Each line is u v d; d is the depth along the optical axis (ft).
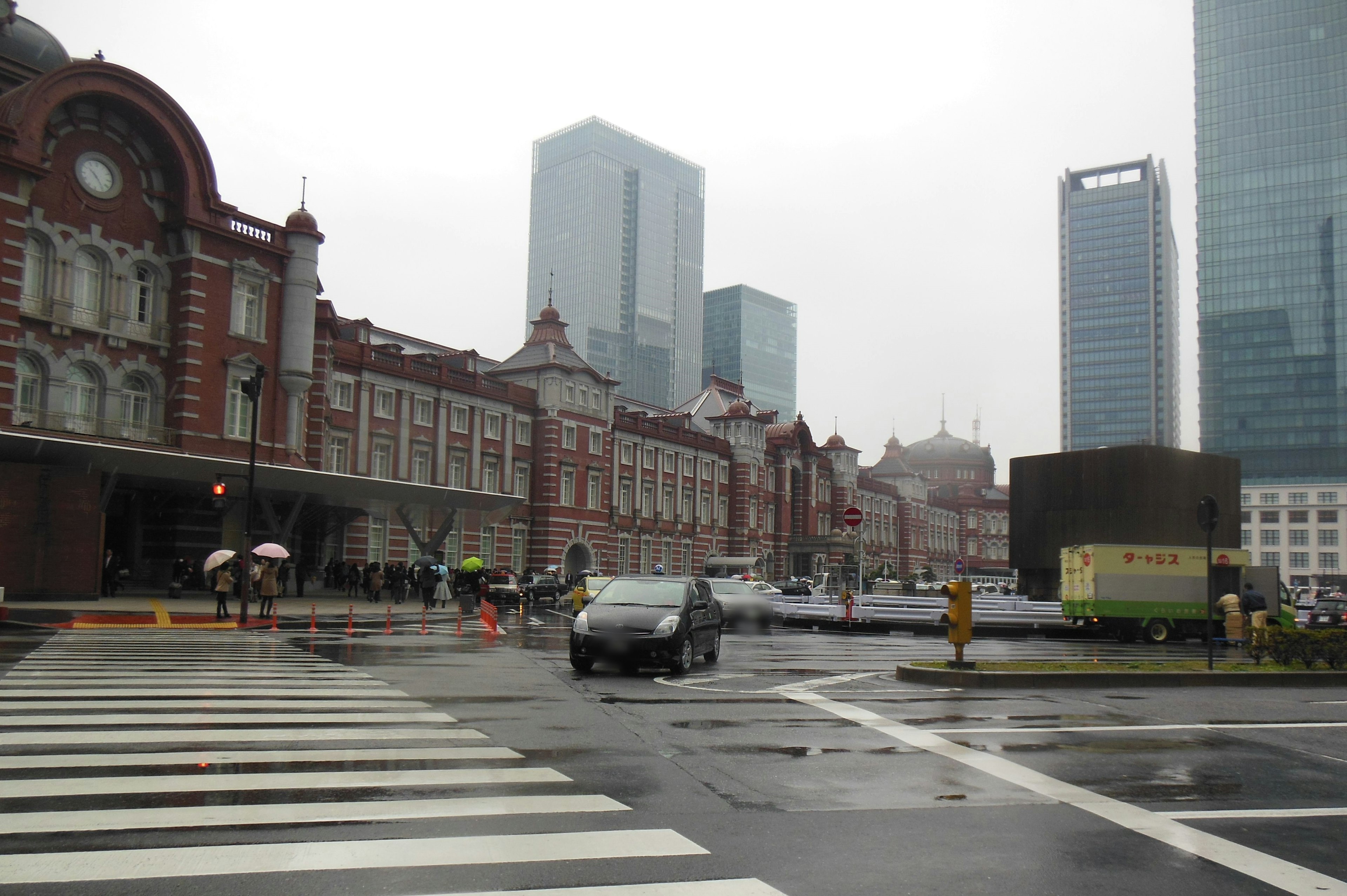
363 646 67.36
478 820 22.29
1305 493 432.66
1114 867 20.16
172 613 93.91
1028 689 51.03
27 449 97.30
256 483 112.57
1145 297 625.82
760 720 37.91
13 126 113.80
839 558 296.10
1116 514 124.36
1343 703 48.96
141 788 24.32
